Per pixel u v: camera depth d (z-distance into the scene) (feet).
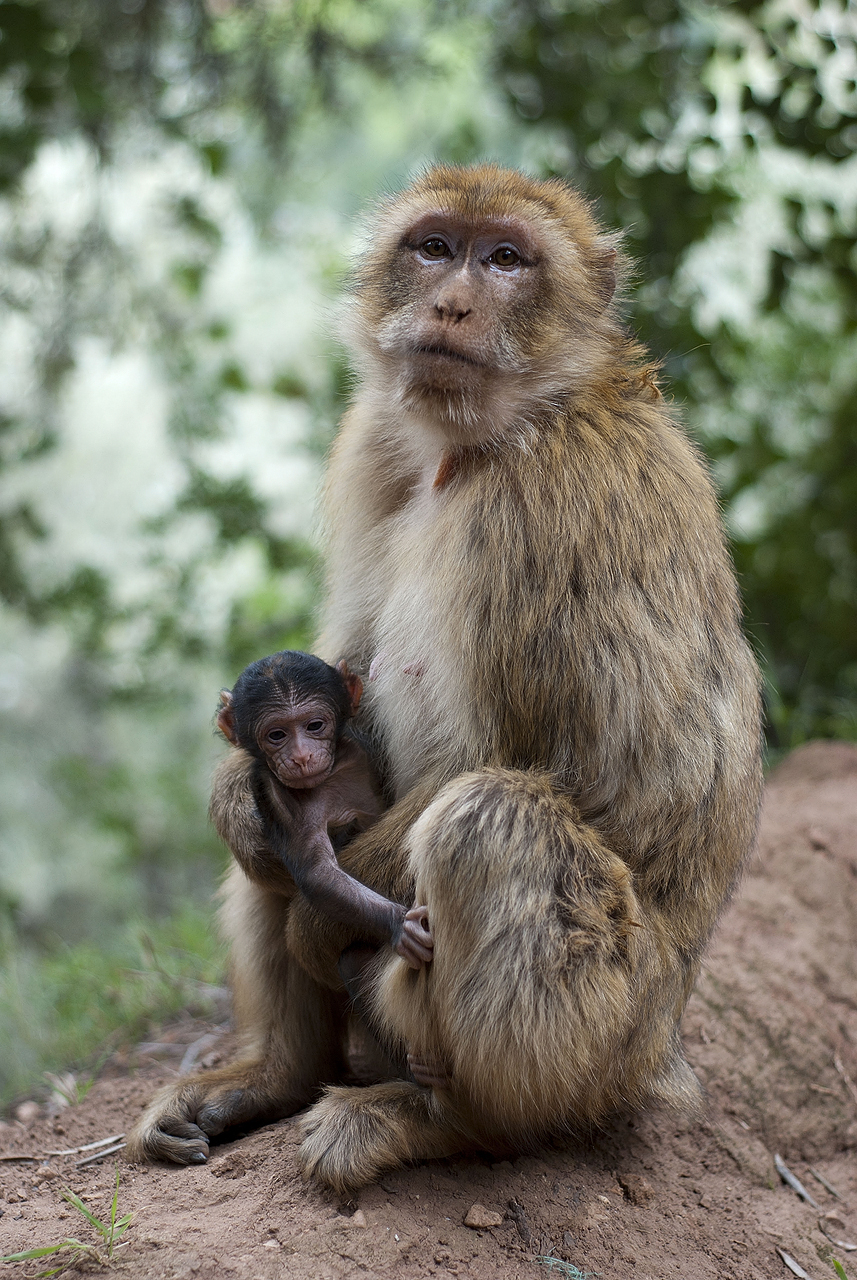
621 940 10.66
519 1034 10.34
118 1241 9.87
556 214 12.66
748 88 24.09
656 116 26.91
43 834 43.52
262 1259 9.58
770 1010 14.61
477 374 11.59
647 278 25.39
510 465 11.35
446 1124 11.01
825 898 16.84
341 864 11.34
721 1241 11.44
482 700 10.98
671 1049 12.18
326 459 14.32
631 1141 12.23
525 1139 11.39
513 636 10.82
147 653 30.32
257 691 11.20
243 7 28.14
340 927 11.12
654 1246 10.94
